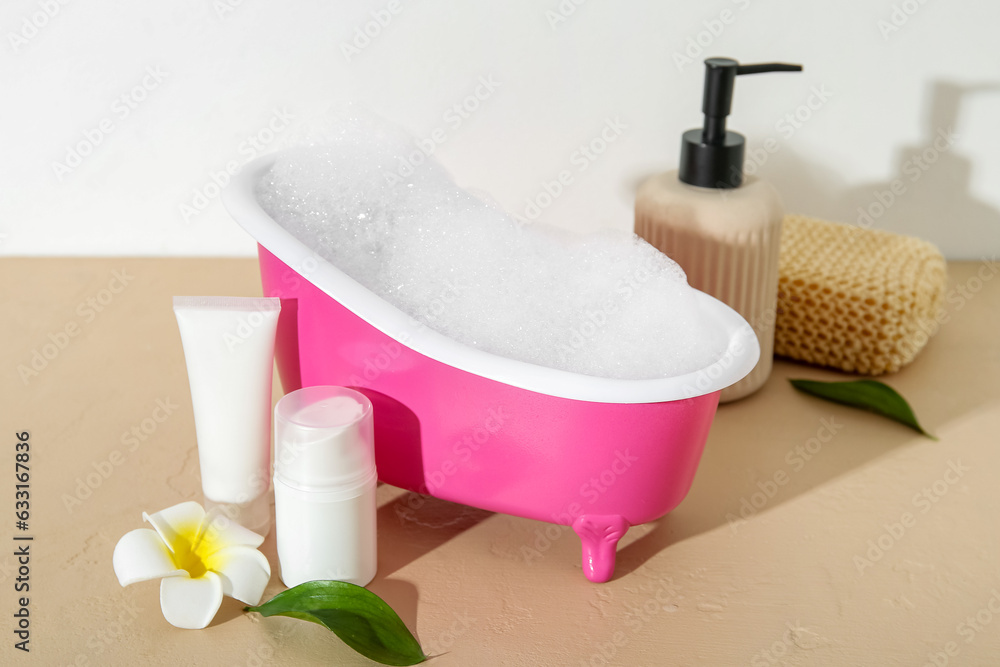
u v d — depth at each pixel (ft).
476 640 1.54
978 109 2.65
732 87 2.08
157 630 1.55
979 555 1.76
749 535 1.82
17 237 2.78
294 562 1.62
